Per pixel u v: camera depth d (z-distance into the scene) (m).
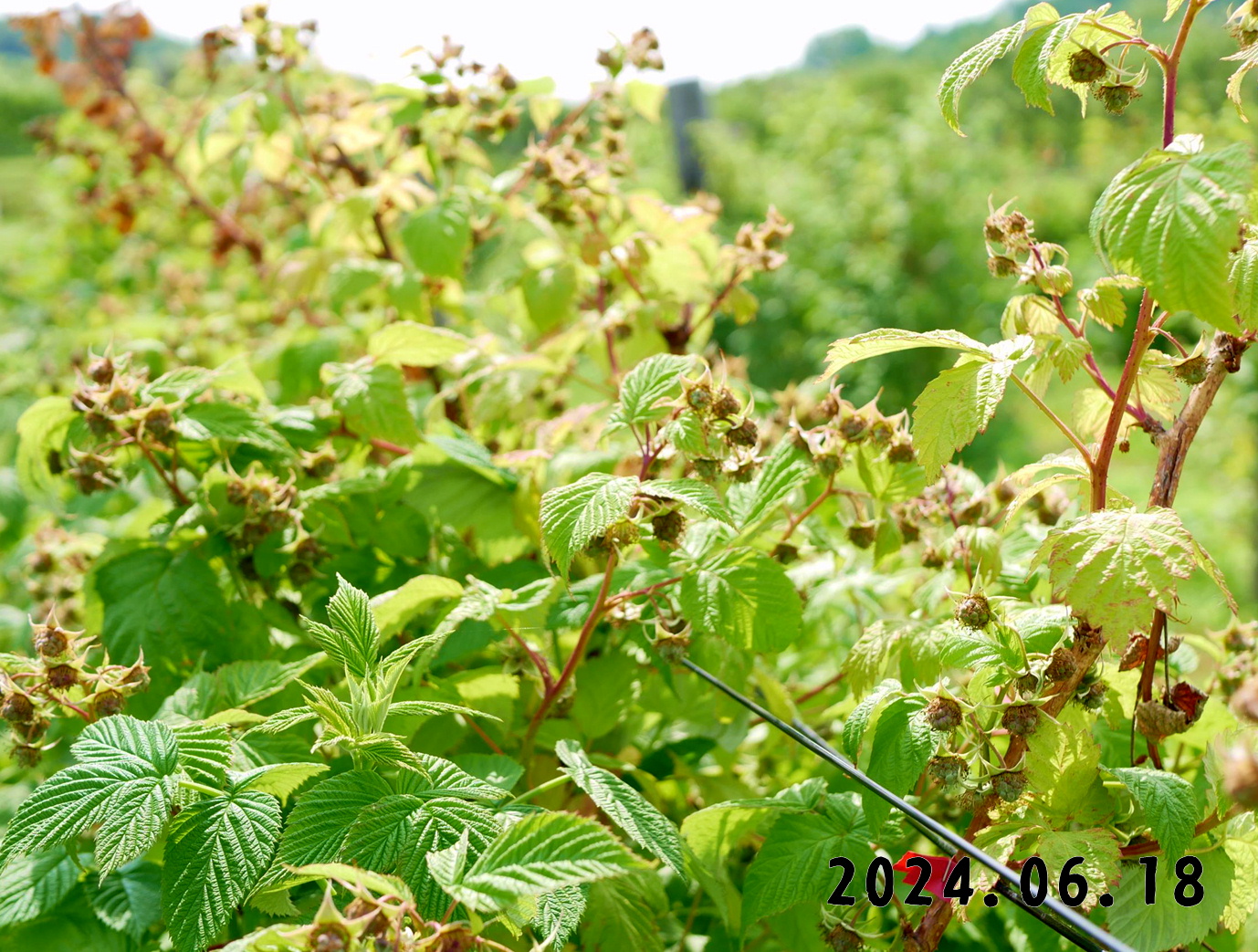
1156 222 1.05
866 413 1.67
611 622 1.65
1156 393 1.50
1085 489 1.47
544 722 1.74
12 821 1.15
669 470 2.15
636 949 1.45
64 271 5.72
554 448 2.15
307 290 2.77
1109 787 1.38
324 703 1.27
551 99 2.72
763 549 1.92
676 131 6.07
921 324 8.08
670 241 2.51
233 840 1.17
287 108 2.90
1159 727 1.32
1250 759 0.76
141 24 4.10
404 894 0.99
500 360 2.32
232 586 1.98
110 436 1.78
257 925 1.48
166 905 1.13
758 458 1.70
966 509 1.80
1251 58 1.26
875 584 1.99
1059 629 1.35
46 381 3.57
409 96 2.61
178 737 1.29
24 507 3.26
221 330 3.82
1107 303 1.38
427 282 2.78
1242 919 1.28
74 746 1.22
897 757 1.31
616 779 1.37
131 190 4.53
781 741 2.09
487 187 2.72
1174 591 1.12
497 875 1.03
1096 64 1.21
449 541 2.11
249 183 4.00
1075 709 1.33
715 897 1.44
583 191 2.39
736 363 2.78
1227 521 7.01
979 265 8.38
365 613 1.34
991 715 1.34
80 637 1.95
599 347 2.54
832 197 9.38
